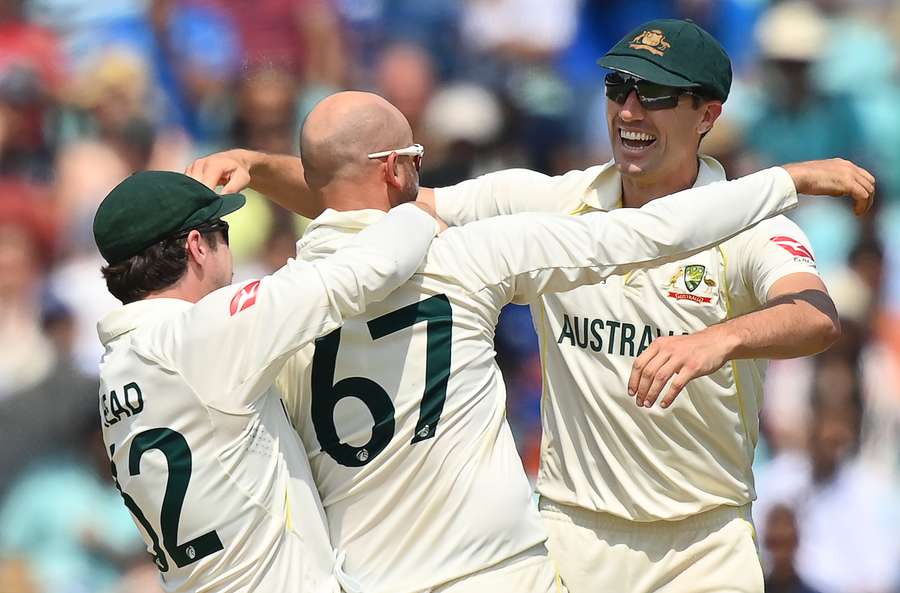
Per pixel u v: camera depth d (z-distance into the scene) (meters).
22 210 31.69
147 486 12.84
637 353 14.91
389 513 13.10
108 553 26.94
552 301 15.30
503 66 36.41
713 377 14.69
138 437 12.82
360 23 37.09
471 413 13.06
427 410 12.90
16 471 27.33
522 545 13.21
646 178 15.11
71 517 27.02
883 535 28.20
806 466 28.64
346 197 13.20
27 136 33.34
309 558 12.97
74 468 27.58
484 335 13.20
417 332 12.91
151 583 26.70
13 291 30.45
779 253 14.09
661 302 14.77
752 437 15.43
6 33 35.47
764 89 37.16
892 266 34.44
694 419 14.85
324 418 13.21
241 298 12.55
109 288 13.42
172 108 35.31
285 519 12.90
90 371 28.61
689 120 14.90
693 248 12.84
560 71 36.84
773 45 37.03
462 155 33.59
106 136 33.84
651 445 15.05
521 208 15.85
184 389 12.59
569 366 15.28
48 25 35.88
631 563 15.44
